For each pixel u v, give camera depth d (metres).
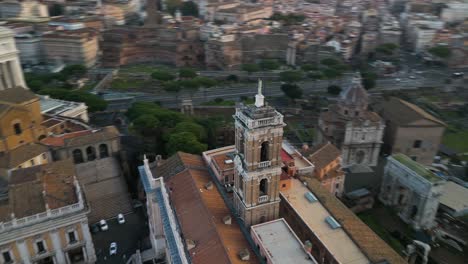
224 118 186.88
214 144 146.75
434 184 102.88
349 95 143.75
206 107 197.50
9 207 81.44
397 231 106.88
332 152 117.75
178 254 69.81
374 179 134.50
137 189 118.69
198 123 149.88
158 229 89.44
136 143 138.38
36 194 84.94
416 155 144.00
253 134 65.56
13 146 116.94
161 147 136.12
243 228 74.19
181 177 88.12
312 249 78.50
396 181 115.38
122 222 103.19
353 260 70.88
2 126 112.69
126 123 173.75
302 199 87.19
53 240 83.44
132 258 91.44
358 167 141.50
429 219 108.00
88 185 111.88
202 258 66.62
